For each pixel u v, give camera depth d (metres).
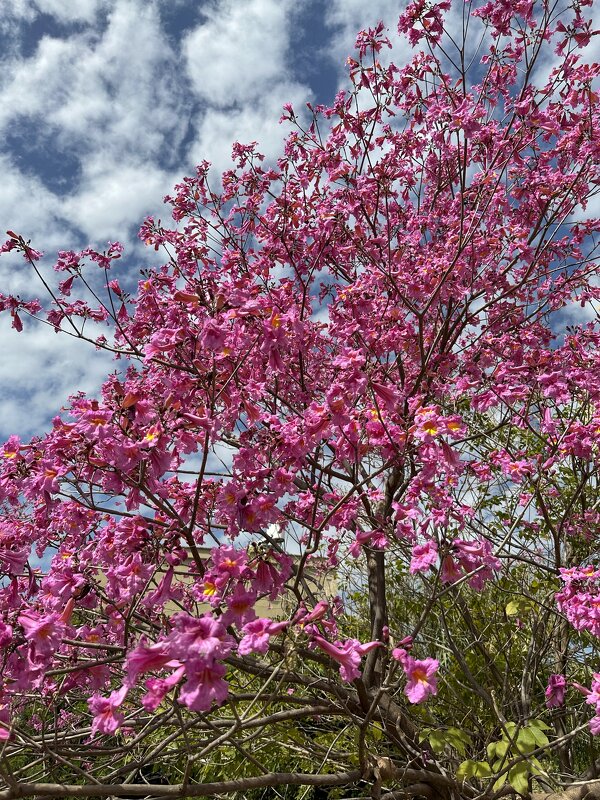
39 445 2.81
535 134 5.06
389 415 3.17
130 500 2.61
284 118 5.44
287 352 4.32
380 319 4.65
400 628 5.77
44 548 3.44
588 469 5.08
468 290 5.10
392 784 4.48
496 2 4.72
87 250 4.75
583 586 3.32
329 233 4.55
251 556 2.68
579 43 4.66
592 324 5.70
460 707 5.05
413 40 4.75
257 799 5.51
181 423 2.66
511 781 2.94
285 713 3.46
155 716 3.43
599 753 5.45
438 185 5.75
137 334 4.27
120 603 3.06
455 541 2.78
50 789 2.19
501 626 5.61
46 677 3.05
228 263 4.69
